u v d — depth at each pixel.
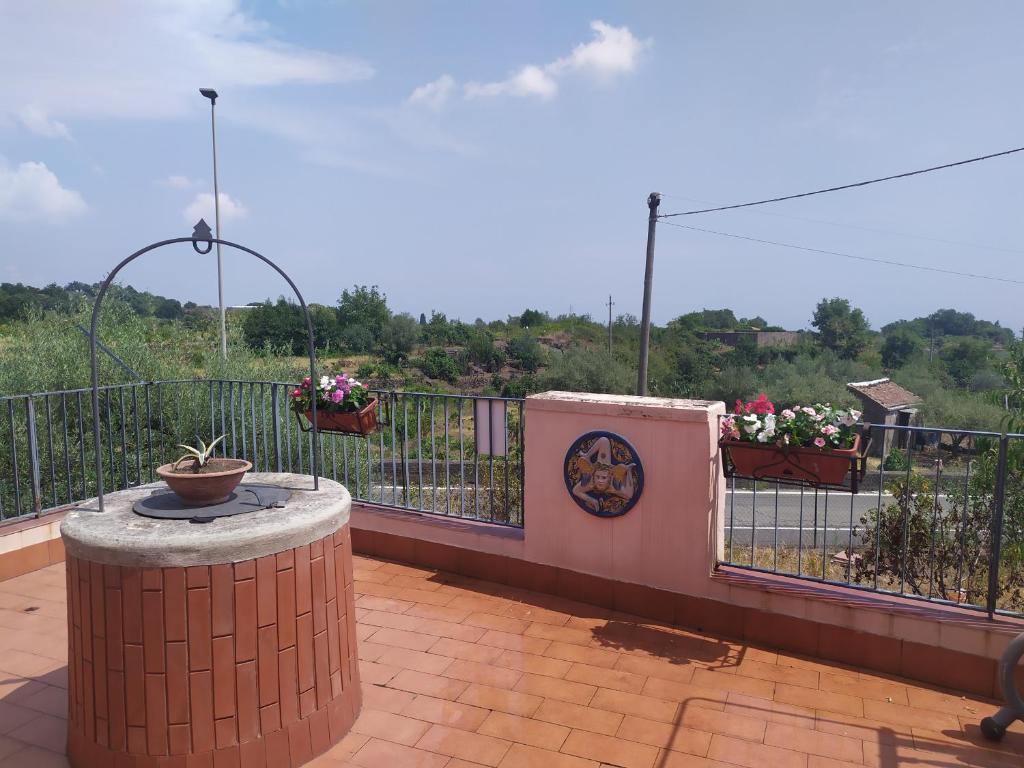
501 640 3.93
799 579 3.97
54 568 4.78
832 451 3.60
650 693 3.39
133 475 8.54
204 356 11.04
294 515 2.78
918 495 6.11
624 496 4.16
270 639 2.62
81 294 11.18
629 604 4.25
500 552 4.68
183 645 2.48
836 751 2.95
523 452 4.64
